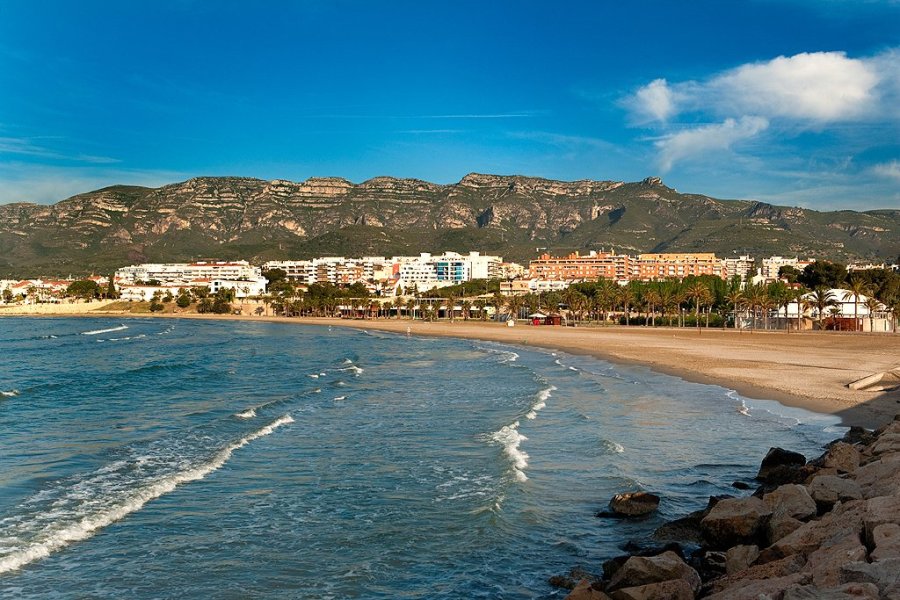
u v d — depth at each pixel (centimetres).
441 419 3809
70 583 1673
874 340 10275
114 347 10088
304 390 5097
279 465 2784
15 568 1753
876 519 1380
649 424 3584
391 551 1872
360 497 2347
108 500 2298
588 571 1706
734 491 2336
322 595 1612
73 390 5144
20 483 2503
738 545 1598
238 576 1716
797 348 8694
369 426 3609
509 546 1898
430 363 7381
